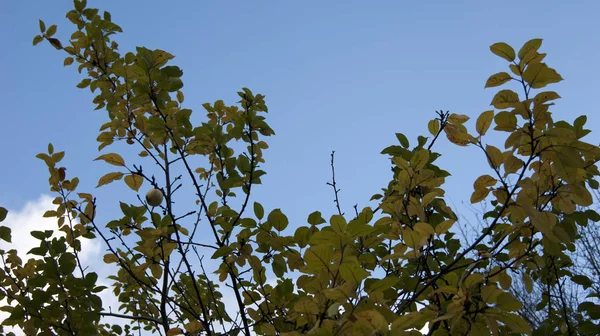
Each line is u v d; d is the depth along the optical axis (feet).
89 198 12.22
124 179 12.00
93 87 15.16
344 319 5.79
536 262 8.47
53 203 12.21
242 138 12.25
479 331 6.64
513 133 7.73
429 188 9.93
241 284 10.46
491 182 8.43
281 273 9.99
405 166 9.16
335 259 6.86
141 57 11.75
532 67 7.49
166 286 11.46
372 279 6.86
